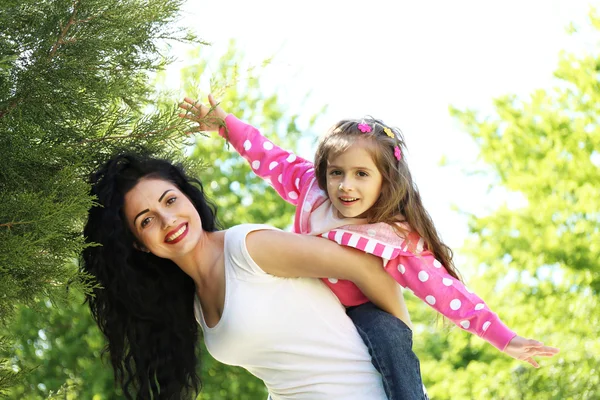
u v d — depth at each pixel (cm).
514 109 1252
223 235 311
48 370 923
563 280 1204
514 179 1218
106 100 296
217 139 1026
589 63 1241
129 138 308
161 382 332
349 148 302
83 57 287
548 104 1248
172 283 329
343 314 302
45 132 280
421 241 312
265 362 300
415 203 313
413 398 293
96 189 303
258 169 340
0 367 296
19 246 259
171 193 303
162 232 301
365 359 297
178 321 331
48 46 284
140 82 321
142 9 296
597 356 1116
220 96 345
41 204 268
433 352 1559
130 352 334
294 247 296
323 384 294
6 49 282
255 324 291
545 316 1182
